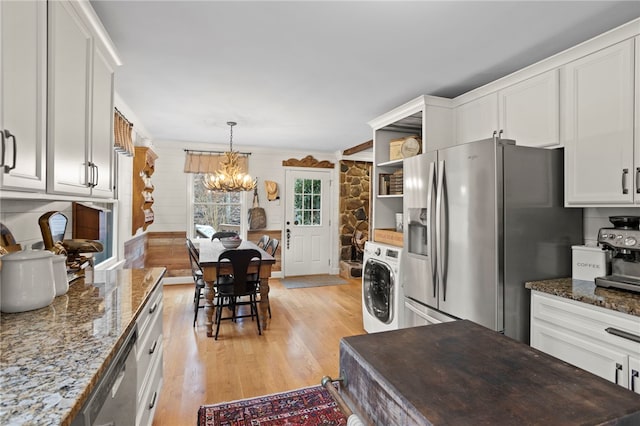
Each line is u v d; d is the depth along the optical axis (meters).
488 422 0.54
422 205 2.63
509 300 2.04
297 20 1.87
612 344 1.59
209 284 3.38
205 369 2.70
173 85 2.85
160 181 5.47
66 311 1.39
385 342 0.87
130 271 2.26
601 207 2.09
